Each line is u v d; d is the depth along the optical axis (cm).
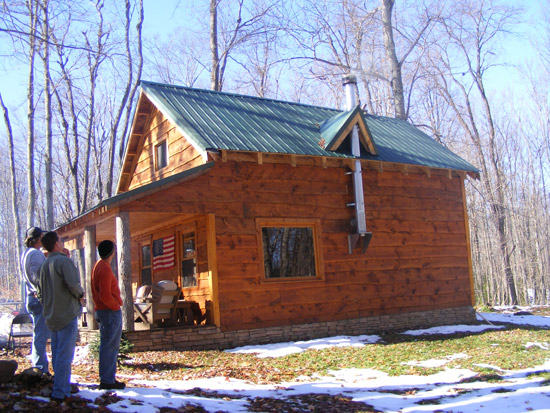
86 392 602
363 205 1371
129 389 649
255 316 1212
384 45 2397
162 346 1090
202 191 1184
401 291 1445
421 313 1472
